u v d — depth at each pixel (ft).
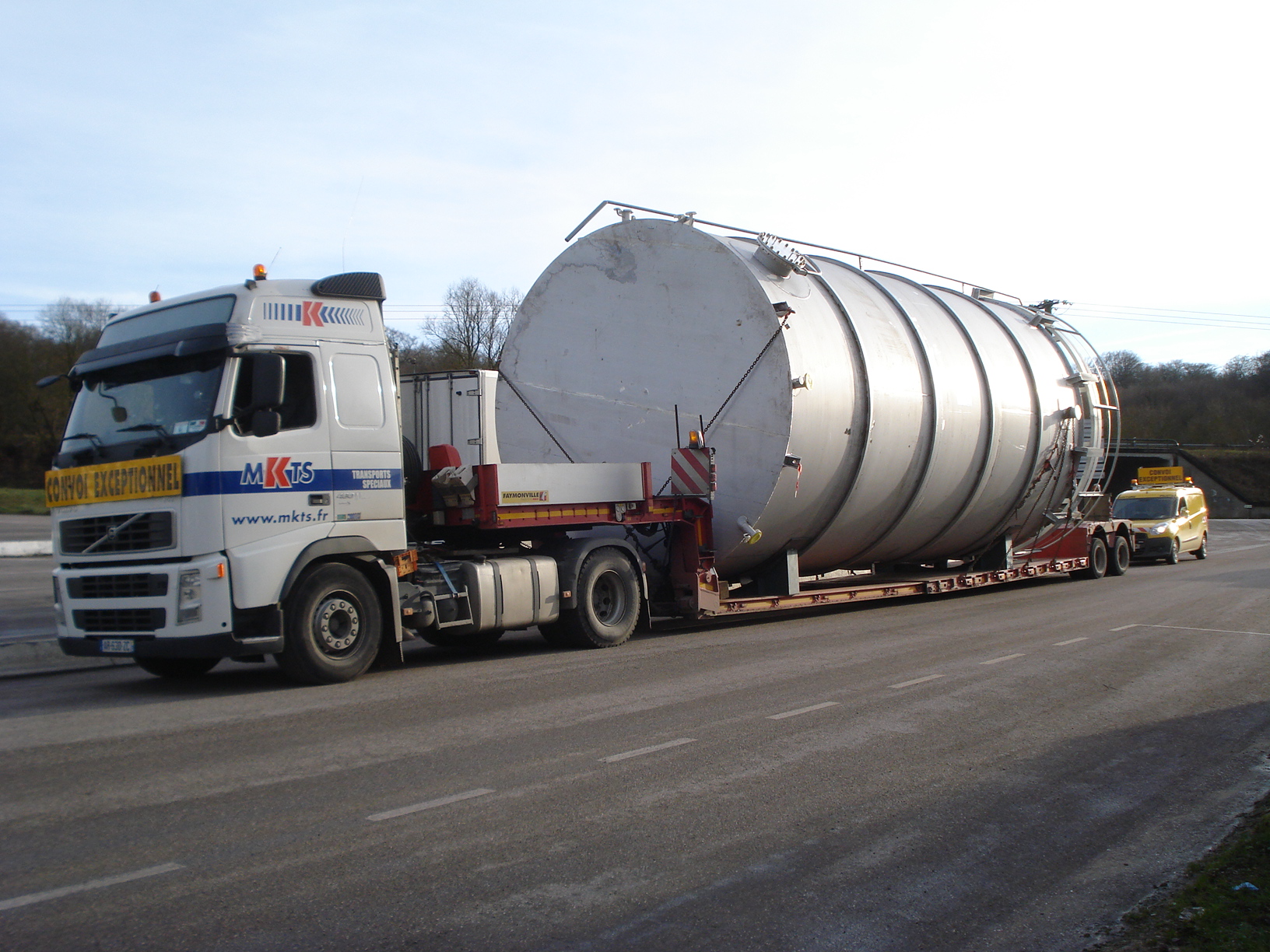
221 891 13.48
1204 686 28.58
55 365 176.86
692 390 40.68
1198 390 292.61
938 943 12.35
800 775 19.36
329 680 28.78
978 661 32.60
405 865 14.51
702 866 14.66
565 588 35.47
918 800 18.03
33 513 151.94
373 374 30.30
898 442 43.32
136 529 27.37
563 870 14.43
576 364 44.32
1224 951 11.73
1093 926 12.85
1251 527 169.07
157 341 28.19
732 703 25.84
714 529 39.86
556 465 34.78
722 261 40.01
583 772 19.36
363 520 29.55
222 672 32.58
